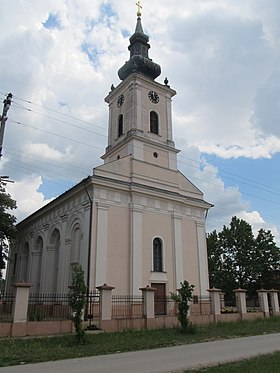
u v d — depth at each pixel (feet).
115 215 93.66
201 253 108.37
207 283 106.01
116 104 122.21
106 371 33.45
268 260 180.45
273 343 51.96
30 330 57.88
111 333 61.31
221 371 31.53
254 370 31.53
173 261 100.73
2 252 113.09
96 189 92.43
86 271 85.35
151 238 98.17
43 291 107.34
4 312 60.85
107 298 67.05
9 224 110.11
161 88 120.06
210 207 115.14
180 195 107.45
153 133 112.78
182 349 47.70
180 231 105.19
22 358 40.98
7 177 69.41
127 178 100.63
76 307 54.24
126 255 92.27
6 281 147.74
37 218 125.80
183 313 66.80
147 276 93.76
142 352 45.55
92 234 88.12
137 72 116.06
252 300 179.83
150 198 101.50
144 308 71.10
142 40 128.98
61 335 58.03
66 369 34.91
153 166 106.93
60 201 106.32
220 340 57.11
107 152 118.42
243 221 194.49
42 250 118.01
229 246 191.93
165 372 32.58
